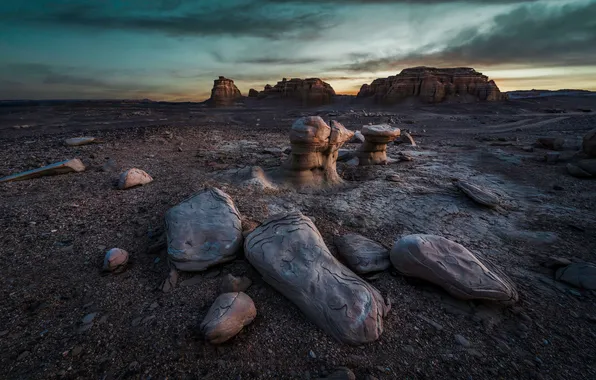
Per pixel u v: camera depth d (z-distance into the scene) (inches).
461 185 286.0
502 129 813.2
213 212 187.6
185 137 582.2
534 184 317.7
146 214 221.5
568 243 196.1
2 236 185.5
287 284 138.7
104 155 398.3
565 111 1270.9
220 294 143.0
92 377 102.3
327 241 194.2
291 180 301.1
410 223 226.5
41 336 117.7
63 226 201.3
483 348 117.6
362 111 1427.2
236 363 108.5
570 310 138.3
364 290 134.2
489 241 200.5
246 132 719.7
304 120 281.9
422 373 106.3
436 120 1055.6
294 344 117.1
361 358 111.5
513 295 139.9
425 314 135.0
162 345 115.0
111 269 156.2
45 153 404.8
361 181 327.9
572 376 106.2
